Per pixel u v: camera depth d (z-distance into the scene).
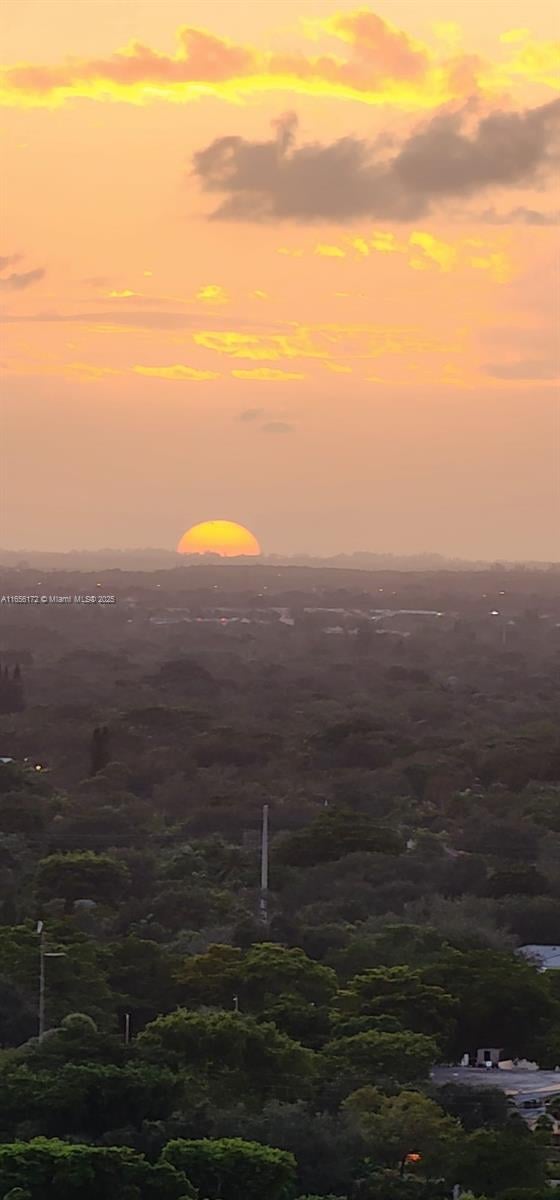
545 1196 149.88
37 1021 195.88
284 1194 154.88
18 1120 162.75
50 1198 150.25
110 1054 175.75
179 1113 166.25
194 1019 185.38
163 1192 151.12
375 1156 163.00
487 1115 172.25
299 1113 166.75
